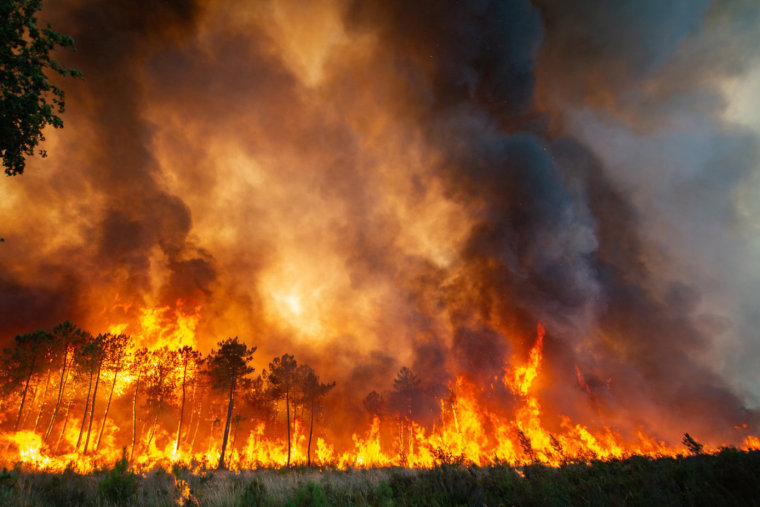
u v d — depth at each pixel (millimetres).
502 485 7781
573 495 6766
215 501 8430
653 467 8180
